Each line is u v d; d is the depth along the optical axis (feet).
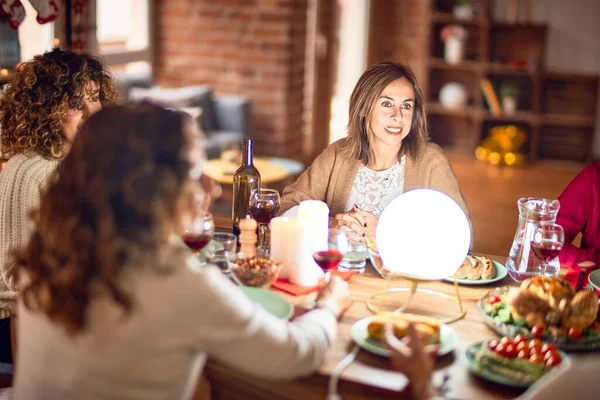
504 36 26.53
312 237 6.29
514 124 26.86
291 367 4.59
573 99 25.96
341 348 5.25
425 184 8.31
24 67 7.03
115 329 4.16
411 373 4.60
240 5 21.71
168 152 4.17
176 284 4.14
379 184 8.34
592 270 6.95
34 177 6.77
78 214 4.10
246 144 7.39
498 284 6.59
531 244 6.12
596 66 25.79
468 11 26.27
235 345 4.33
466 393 4.72
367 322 5.59
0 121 7.12
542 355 5.00
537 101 25.72
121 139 4.14
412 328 4.68
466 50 27.17
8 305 6.80
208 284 4.24
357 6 26.40
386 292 6.32
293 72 22.11
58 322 4.17
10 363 7.02
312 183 8.55
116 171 4.09
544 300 5.45
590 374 4.54
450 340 5.29
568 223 8.13
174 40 22.43
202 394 5.61
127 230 4.09
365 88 8.04
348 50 26.89
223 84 22.29
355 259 6.57
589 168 8.23
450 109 26.61
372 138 8.22
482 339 5.47
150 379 4.24
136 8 21.76
